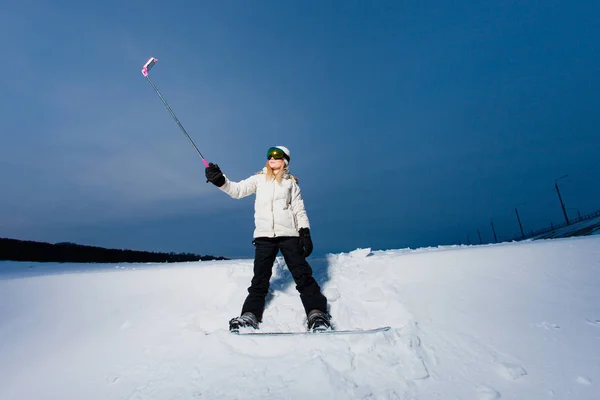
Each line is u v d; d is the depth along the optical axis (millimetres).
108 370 1802
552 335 1829
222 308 2404
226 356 1794
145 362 1840
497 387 1477
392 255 3283
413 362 1657
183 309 2457
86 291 2789
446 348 1785
